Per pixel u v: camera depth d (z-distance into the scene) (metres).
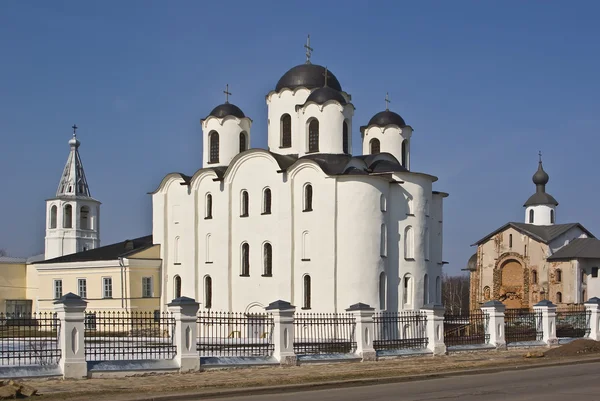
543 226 84.00
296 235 54.31
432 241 58.97
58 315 25.95
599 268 77.44
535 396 21.66
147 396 21.56
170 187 62.28
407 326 47.41
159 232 62.59
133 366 26.69
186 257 60.38
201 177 60.03
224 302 57.53
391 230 54.16
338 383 25.02
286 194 54.97
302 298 53.56
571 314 44.16
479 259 84.88
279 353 30.45
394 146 63.22
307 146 56.62
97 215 91.31
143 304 61.19
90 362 26.11
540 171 89.06
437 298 58.84
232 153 61.94
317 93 56.88
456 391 23.12
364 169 56.41
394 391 23.36
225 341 41.09
